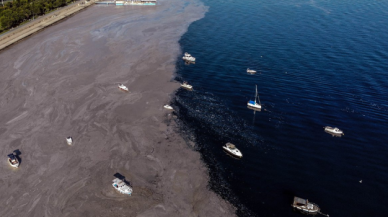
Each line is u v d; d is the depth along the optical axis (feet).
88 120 285.84
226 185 218.79
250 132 274.16
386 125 276.41
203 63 408.67
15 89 337.11
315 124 281.54
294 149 252.62
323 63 395.14
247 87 347.77
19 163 234.99
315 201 204.64
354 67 380.78
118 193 208.95
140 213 194.70
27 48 447.83
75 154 244.01
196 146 256.52
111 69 386.32
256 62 407.03
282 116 295.07
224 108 310.65
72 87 342.03
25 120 285.64
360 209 197.88
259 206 202.80
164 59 419.74
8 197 206.59
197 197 207.82
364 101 312.29
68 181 218.59
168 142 260.21
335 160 239.71
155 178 222.07
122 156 242.58
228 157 245.24
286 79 360.89
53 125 278.87
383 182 218.38
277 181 222.07
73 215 192.95
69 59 411.75
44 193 208.95
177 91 341.00
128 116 293.43
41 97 321.93
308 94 328.90
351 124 279.69
